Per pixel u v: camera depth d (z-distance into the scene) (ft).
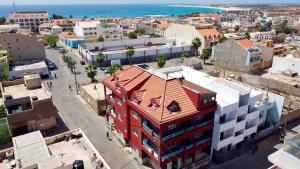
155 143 135.33
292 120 206.28
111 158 159.63
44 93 191.72
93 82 291.38
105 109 214.69
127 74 172.35
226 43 349.61
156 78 152.76
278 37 499.51
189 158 153.69
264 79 276.41
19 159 102.32
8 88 200.03
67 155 114.83
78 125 197.57
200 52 432.25
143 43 455.63
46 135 182.70
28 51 343.26
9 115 169.48
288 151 87.35
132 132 157.28
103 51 404.98
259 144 175.63
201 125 144.46
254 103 168.66
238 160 159.53
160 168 136.98
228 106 146.72
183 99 140.87
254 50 334.24
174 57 424.87
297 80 269.85
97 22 574.56
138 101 144.66
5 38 322.96
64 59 374.02
